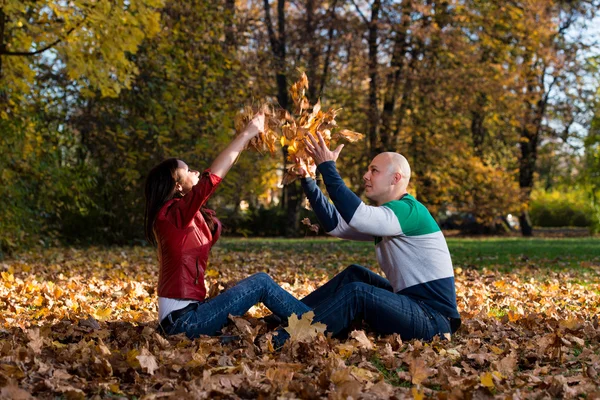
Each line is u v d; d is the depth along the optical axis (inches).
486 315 200.1
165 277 150.4
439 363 136.3
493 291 288.8
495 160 1063.6
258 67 664.4
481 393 115.0
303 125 157.8
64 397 112.1
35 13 440.5
